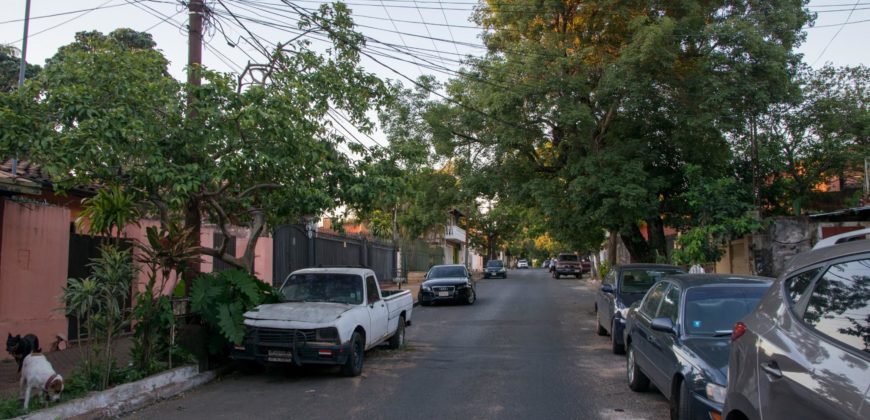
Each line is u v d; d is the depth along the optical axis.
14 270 10.32
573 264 46.84
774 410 3.49
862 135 19.00
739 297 6.99
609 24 17.36
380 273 31.41
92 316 7.82
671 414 6.31
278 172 9.47
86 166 8.08
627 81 15.35
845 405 2.86
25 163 11.67
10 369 9.38
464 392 8.37
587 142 17.16
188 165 8.44
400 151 11.38
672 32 15.27
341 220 12.21
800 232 16.64
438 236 50.00
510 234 64.81
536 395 8.16
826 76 19.38
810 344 3.38
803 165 19.77
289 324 9.08
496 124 17.78
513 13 18.09
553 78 16.19
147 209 10.57
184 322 9.37
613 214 16.19
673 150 17.56
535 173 19.34
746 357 4.02
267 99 8.85
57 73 8.45
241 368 9.95
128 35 17.91
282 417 7.14
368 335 10.20
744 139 18.95
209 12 10.23
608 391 8.36
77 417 6.73
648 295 8.55
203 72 8.78
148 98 8.59
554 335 14.19
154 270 8.48
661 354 6.82
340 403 7.80
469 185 18.92
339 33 10.95
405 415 7.18
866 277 3.21
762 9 16.34
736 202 15.27
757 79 15.11
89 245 12.45
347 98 10.80
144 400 7.69
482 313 19.66
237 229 16.78
